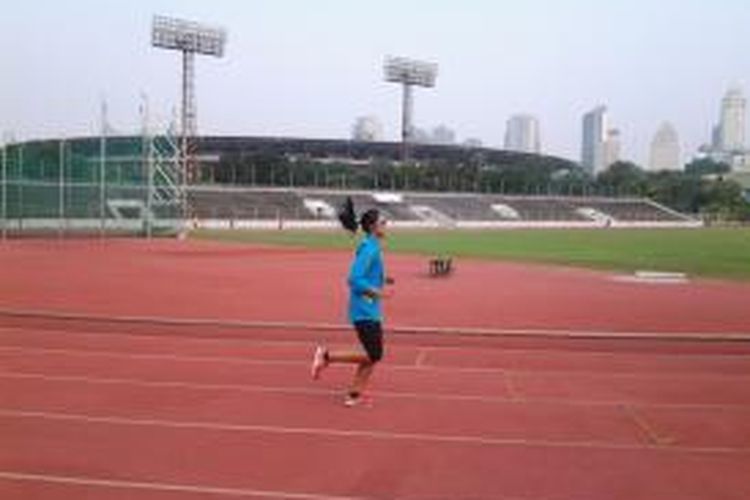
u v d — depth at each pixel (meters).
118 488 7.58
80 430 9.41
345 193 112.44
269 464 8.31
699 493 7.64
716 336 17.09
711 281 31.19
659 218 130.75
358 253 10.71
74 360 13.56
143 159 55.44
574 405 10.90
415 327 18.05
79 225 52.34
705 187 151.50
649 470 8.27
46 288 24.81
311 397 11.16
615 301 23.94
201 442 9.03
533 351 15.19
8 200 49.62
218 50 86.94
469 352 14.99
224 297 23.17
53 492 7.46
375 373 12.89
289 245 52.06
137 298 22.66
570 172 163.12
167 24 83.81
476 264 39.06
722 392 11.76
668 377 12.81
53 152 51.31
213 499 7.34
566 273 34.19
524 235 76.00
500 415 10.33
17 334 16.27
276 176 119.12
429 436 9.36
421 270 34.31
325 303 22.02
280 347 15.08
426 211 111.31
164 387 11.64
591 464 8.45
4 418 9.89
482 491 7.65
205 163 114.69
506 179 137.62
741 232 90.00
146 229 55.53
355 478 7.95
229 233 69.75
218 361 13.66
